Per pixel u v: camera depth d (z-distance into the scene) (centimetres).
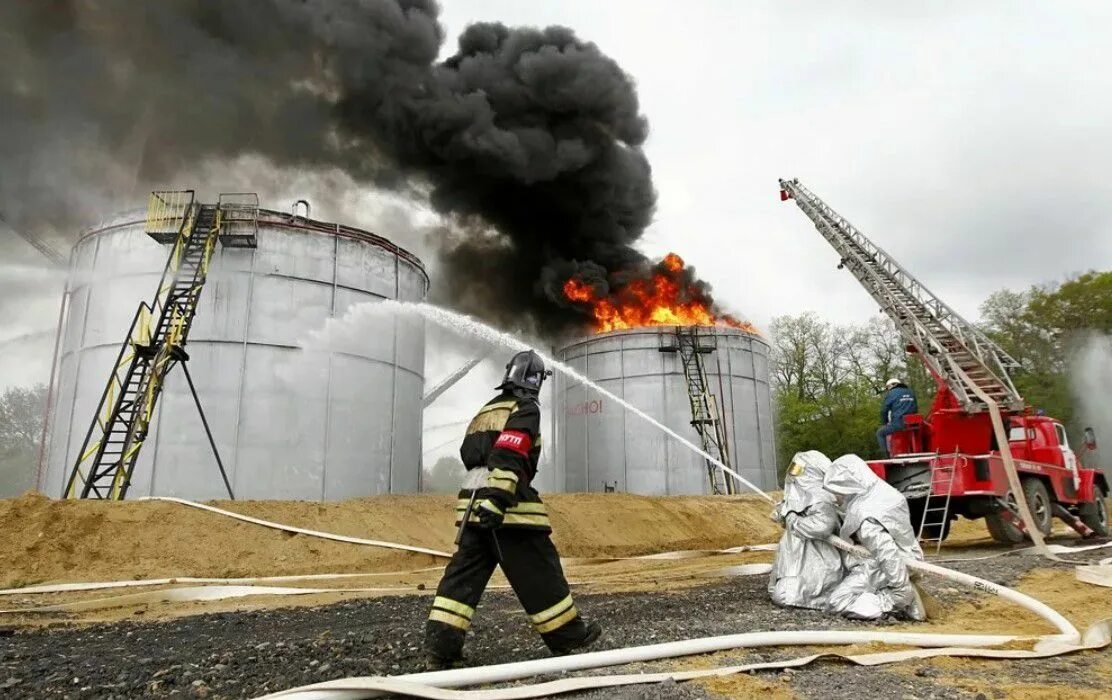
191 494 1736
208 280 1847
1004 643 429
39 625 583
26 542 1008
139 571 1002
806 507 583
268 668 370
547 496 1672
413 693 288
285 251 1938
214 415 1788
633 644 414
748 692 315
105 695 326
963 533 1547
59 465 1862
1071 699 311
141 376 1563
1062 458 1259
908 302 1410
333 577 998
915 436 1201
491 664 371
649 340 2672
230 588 830
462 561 364
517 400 373
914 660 384
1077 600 604
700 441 2564
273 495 1802
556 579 371
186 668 373
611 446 2630
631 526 1598
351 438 1953
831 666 372
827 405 3934
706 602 603
